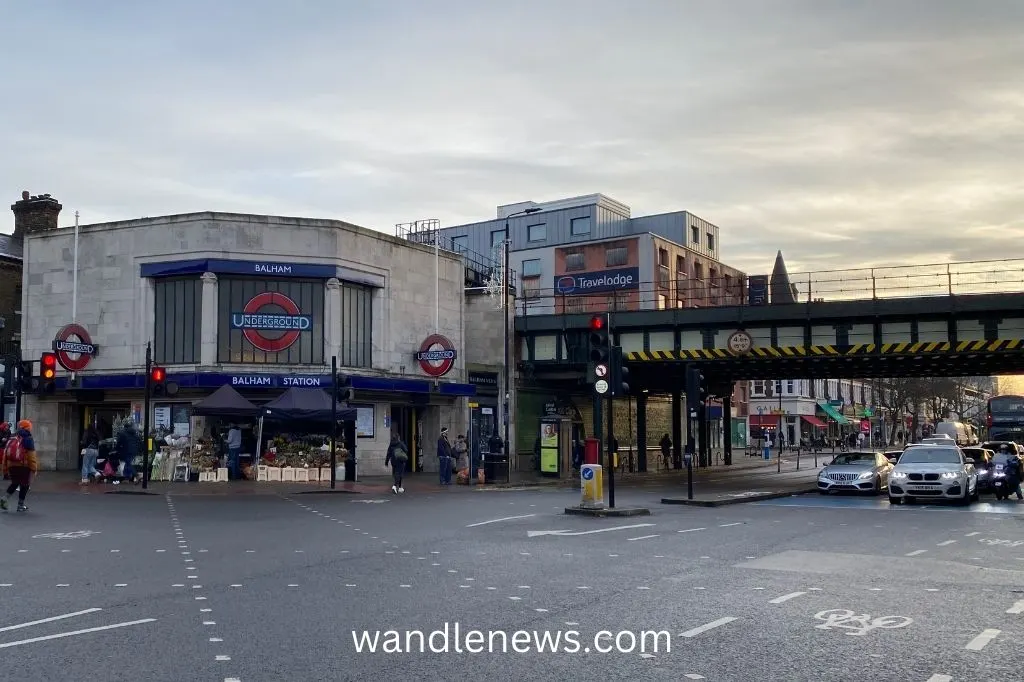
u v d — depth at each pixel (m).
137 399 32.91
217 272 32.59
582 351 42.06
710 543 14.76
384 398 35.56
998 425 55.19
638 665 7.03
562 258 68.19
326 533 15.92
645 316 38.75
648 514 20.53
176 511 20.08
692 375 24.20
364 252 35.38
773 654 7.38
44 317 34.62
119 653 7.31
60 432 34.22
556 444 36.34
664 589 10.30
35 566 11.88
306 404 29.47
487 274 49.66
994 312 33.12
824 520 19.27
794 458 66.69
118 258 33.53
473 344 43.31
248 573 11.36
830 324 35.84
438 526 17.30
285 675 6.69
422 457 38.53
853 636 8.02
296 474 29.95
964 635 8.09
